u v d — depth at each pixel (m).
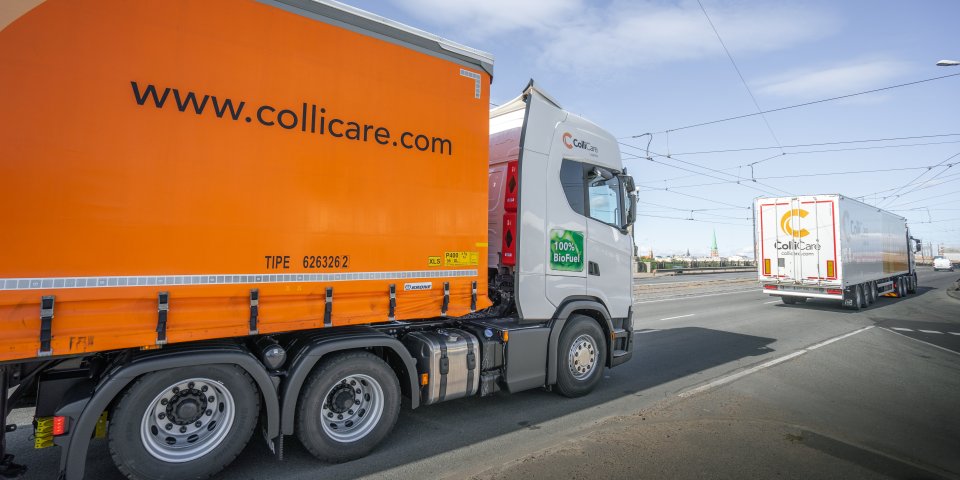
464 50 4.49
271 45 3.36
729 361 7.59
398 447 3.99
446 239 4.30
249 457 3.73
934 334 11.17
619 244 6.30
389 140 3.94
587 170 5.91
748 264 58.31
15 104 2.53
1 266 2.47
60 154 2.63
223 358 3.14
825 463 3.80
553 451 3.93
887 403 5.50
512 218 5.22
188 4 3.05
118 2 2.82
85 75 2.71
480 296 4.55
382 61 3.93
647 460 3.77
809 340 9.77
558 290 5.43
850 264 15.45
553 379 5.23
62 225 2.62
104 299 2.74
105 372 3.00
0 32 2.51
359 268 3.72
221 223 3.12
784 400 5.51
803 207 15.33
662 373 6.75
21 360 2.55
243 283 3.19
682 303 16.95
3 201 2.48
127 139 2.82
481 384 4.68
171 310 2.95
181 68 3.01
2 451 2.89
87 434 2.80
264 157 3.30
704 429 4.51
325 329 3.82
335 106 3.64
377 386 3.83
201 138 3.06
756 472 3.60
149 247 2.87
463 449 3.97
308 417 3.50
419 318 4.29
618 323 6.43
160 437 3.09
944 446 4.25
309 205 3.48
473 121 4.55
